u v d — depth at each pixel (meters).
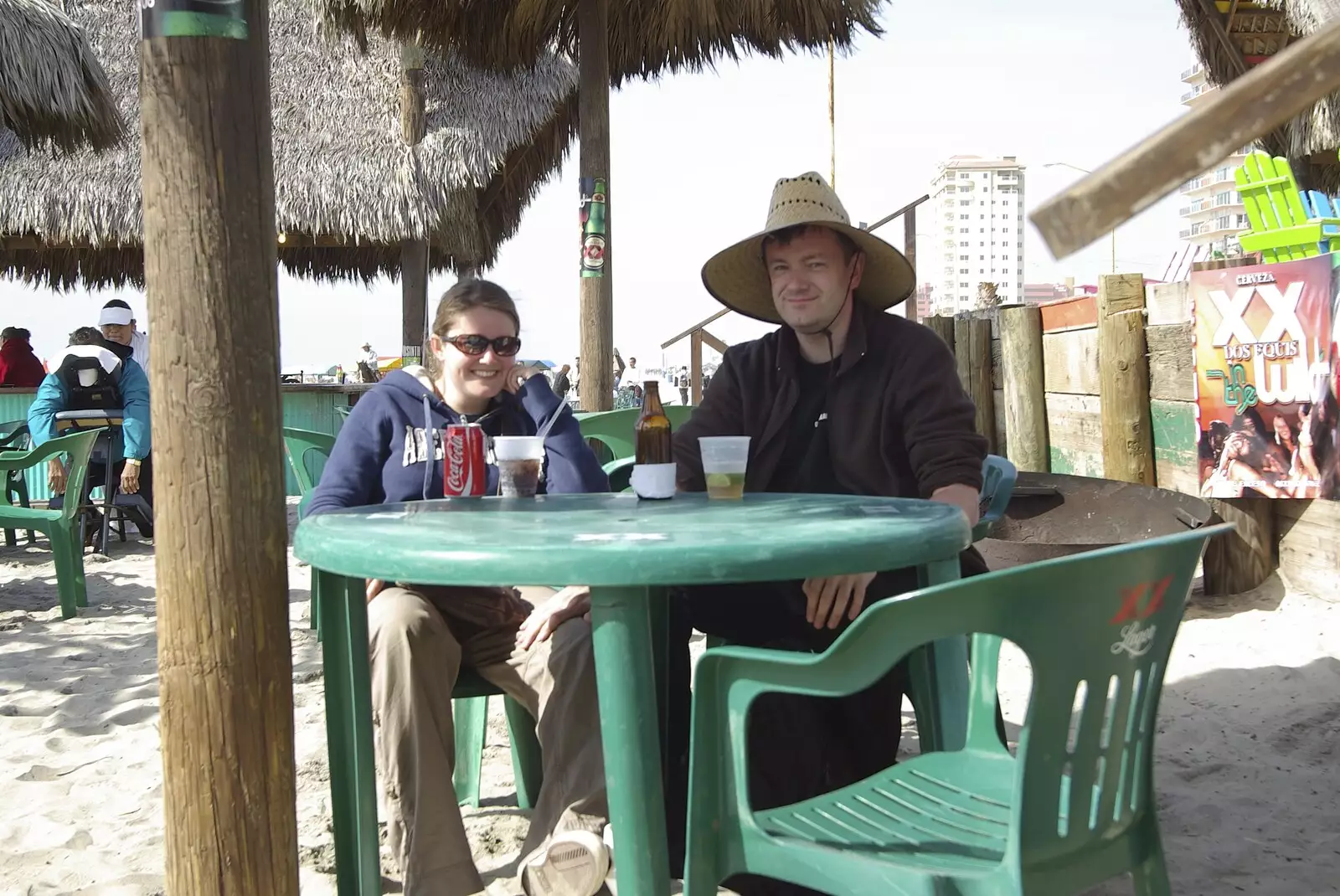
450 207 11.73
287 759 1.90
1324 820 2.92
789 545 1.71
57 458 8.28
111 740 3.92
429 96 11.66
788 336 3.02
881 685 2.62
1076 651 1.51
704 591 2.76
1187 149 0.48
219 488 1.81
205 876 1.85
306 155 11.57
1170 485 5.61
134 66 12.09
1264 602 5.12
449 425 2.75
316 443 6.21
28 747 3.85
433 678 2.34
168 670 1.85
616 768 1.76
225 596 1.82
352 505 2.85
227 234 1.79
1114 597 1.53
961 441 2.70
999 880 1.52
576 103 12.08
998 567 4.55
